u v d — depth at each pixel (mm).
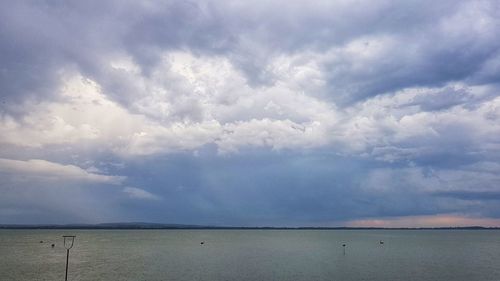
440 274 84438
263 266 97375
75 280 75688
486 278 79625
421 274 84312
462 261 110062
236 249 157875
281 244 194000
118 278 78312
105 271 88188
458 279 78250
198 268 93375
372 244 192875
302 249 157125
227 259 115250
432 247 169500
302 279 77500
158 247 169875
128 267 95438
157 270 89750
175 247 169750
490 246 176750
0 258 117125
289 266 97438
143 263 104250
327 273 85188
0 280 76125
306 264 101875
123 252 141000
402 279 77938
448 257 121938
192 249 157125
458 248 163000
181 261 109375
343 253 136000
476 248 163125
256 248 163750
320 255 128750
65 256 124188
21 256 123812
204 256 125062
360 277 80062
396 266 97875
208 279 77375
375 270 90125
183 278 78375
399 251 146500
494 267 96500
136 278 78312
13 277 79688
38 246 171625
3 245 177500
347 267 95500
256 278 78562
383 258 118250
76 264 102000
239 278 78562
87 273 85062
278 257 121375
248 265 99562
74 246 173875
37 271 88188
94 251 145750
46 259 114500
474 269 92625
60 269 91688
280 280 76312
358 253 137000
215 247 170125
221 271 88250
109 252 140875
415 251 146375
